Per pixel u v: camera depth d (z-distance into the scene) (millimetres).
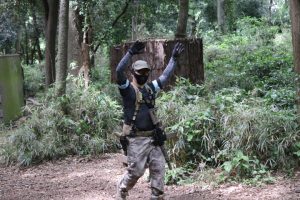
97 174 7211
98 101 8820
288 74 10164
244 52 14445
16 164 8109
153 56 8867
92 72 12211
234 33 21734
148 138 4898
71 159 8141
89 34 12359
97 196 6121
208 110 6863
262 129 6496
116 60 9914
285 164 6371
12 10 17109
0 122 11750
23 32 22188
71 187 6617
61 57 9352
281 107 7926
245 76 10641
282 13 23078
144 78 4875
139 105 4855
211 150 6770
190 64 9188
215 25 23781
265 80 10508
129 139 4898
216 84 10320
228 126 6668
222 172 6312
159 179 4953
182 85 8328
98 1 12734
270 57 12234
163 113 6957
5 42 19672
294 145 6430
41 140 8320
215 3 25609
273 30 18656
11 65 12672
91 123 8633
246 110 6809
